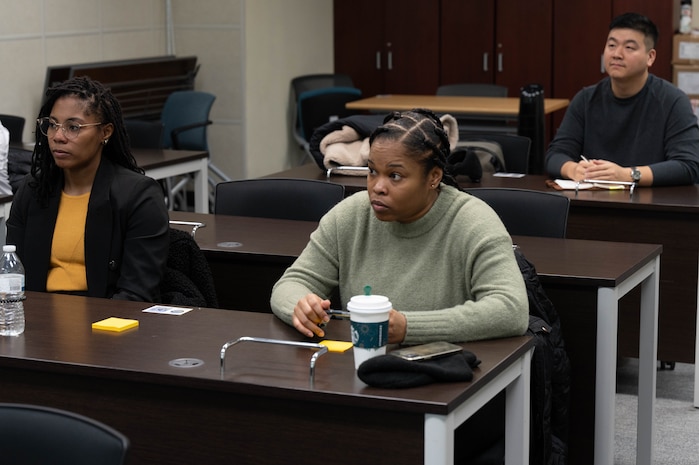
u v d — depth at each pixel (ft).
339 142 17.46
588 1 30.89
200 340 8.42
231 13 28.76
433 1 32.24
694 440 13.61
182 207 27.40
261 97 29.81
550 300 11.04
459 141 18.31
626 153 16.57
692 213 14.62
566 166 16.35
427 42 32.50
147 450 7.80
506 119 26.40
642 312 12.12
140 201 10.55
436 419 6.91
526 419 8.52
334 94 29.66
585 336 11.02
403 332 8.10
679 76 29.71
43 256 10.62
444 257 8.82
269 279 12.29
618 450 13.21
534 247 12.08
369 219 9.12
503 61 31.89
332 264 9.31
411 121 8.55
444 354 7.57
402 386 7.16
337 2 33.01
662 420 14.33
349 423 7.19
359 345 7.52
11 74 23.32
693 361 15.03
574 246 12.12
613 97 16.56
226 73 29.09
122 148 10.79
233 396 7.48
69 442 5.87
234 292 12.46
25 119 22.67
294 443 7.38
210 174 29.66
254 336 8.52
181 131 24.70
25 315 9.18
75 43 25.32
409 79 32.76
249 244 12.49
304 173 17.49
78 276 10.59
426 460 6.99
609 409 10.80
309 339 8.43
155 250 10.54
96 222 10.48
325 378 7.43
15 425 5.99
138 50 27.81
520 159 18.29
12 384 8.09
